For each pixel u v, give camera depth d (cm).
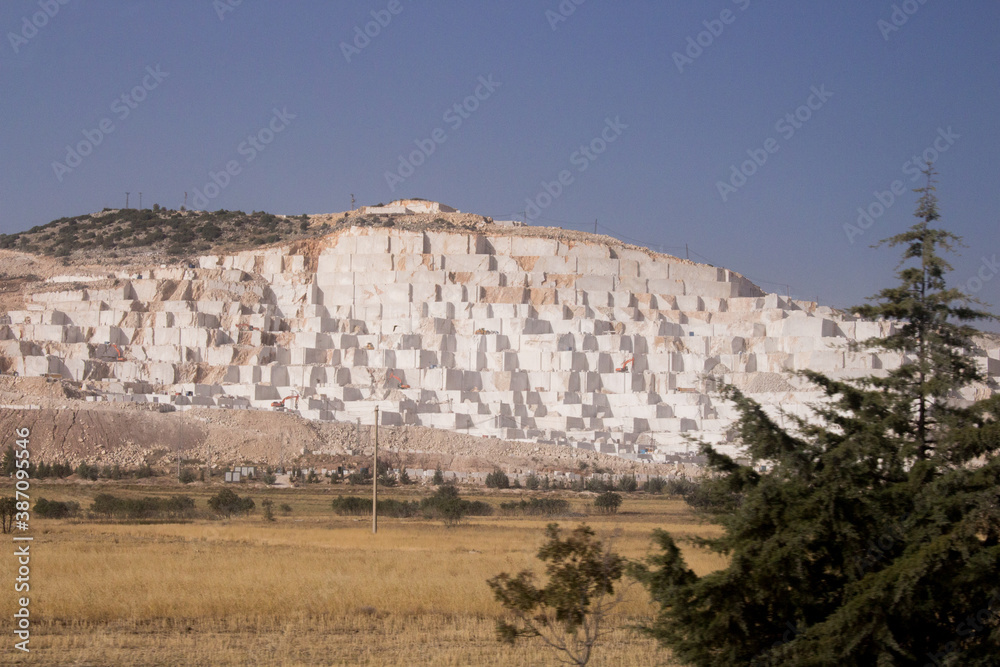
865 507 1579
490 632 2289
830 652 1483
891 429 1692
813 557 1605
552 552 1777
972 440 1580
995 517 1491
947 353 1692
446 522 5606
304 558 3444
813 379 1777
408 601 2586
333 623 2391
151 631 2295
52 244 18112
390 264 13425
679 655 1617
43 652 2039
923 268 1773
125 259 16362
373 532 4781
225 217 19288
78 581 2753
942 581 1495
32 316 12625
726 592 1556
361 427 10369
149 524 5316
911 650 1524
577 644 2070
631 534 4456
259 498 7350
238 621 2397
